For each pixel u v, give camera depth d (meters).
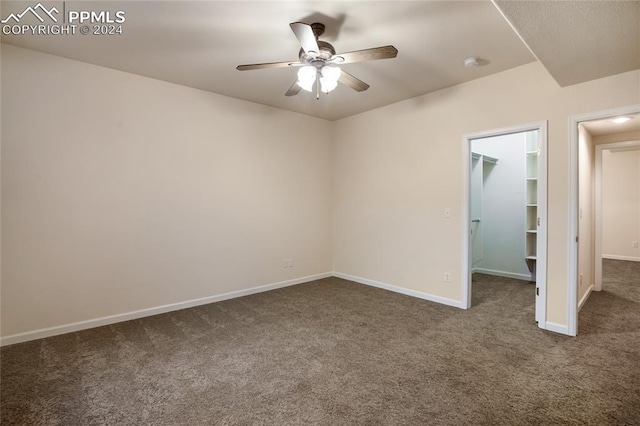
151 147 3.38
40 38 2.56
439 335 2.83
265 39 2.58
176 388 2.05
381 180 4.42
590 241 4.09
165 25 2.38
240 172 4.07
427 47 2.70
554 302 2.91
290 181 4.61
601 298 3.91
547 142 2.92
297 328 3.02
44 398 1.94
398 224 4.21
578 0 1.59
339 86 3.63
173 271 3.55
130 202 3.26
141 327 3.06
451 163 3.63
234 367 2.31
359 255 4.77
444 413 1.79
